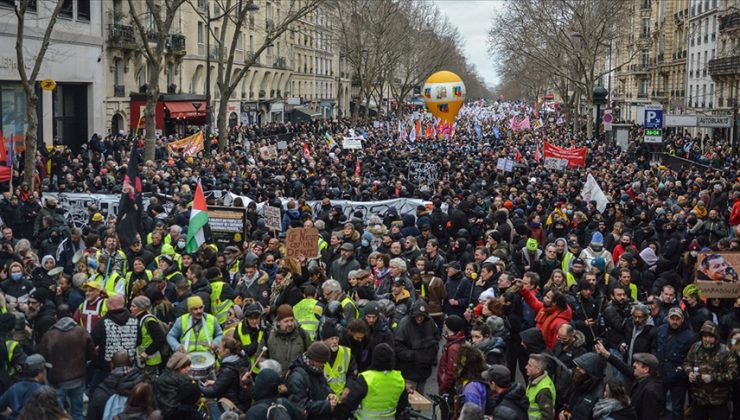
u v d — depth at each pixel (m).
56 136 41.69
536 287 12.18
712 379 9.75
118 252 13.92
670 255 16.20
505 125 81.94
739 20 55.69
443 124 54.69
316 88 102.19
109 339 10.05
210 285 11.79
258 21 75.19
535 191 23.03
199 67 61.59
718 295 11.48
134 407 7.58
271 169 28.14
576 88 70.94
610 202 21.05
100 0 44.53
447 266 12.83
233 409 8.59
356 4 81.81
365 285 11.52
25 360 8.93
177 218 17.69
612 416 8.18
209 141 38.97
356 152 37.88
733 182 29.09
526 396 8.27
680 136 59.69
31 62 36.62
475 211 18.67
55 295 12.59
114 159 34.78
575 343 9.92
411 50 94.00
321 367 8.34
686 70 78.12
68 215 21.47
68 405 9.90
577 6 58.47
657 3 90.19
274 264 13.43
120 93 47.59
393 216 18.23
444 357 9.85
